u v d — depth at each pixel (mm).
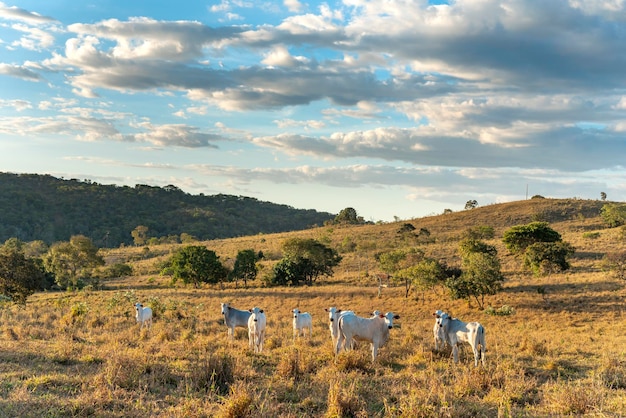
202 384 9977
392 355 15031
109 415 7680
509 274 48438
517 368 12500
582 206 102000
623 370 12680
